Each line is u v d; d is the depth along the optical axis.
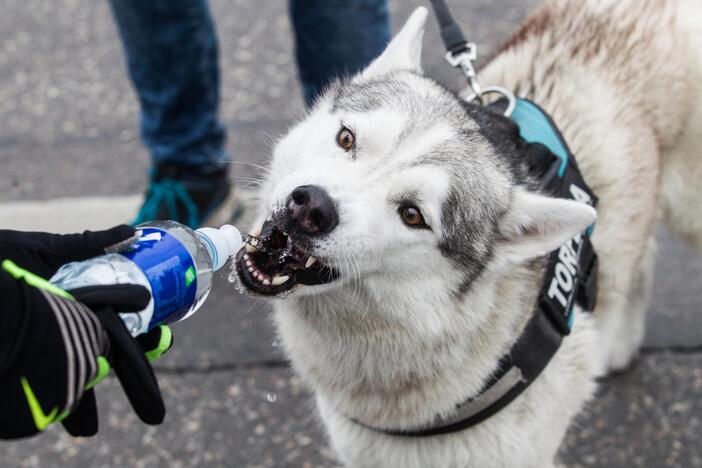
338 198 2.13
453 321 2.32
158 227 1.76
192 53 3.63
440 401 2.38
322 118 2.52
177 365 3.54
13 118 5.21
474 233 2.33
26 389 1.30
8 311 1.28
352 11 3.57
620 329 3.40
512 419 2.43
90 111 5.27
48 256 1.56
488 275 2.37
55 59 5.74
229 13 6.06
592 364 2.71
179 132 3.84
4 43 5.90
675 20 3.31
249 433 3.27
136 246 1.63
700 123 3.20
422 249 2.26
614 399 3.42
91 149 4.95
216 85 3.91
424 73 2.62
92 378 1.40
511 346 2.38
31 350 1.30
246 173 4.57
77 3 6.33
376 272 2.24
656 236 4.14
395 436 2.52
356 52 3.68
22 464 3.12
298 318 2.46
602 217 2.84
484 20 5.75
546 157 2.62
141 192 4.62
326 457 3.18
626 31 3.22
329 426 2.67
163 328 1.65
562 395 2.54
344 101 2.52
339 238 2.12
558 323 2.45
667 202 3.41
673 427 3.30
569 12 3.34
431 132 2.27
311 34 3.65
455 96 2.51
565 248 2.58
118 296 1.48
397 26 5.61
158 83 3.70
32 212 4.41
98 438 3.22
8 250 1.54
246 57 5.62
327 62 3.71
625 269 2.98
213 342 3.64
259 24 5.94
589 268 2.68
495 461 2.46
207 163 3.98
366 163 2.24
